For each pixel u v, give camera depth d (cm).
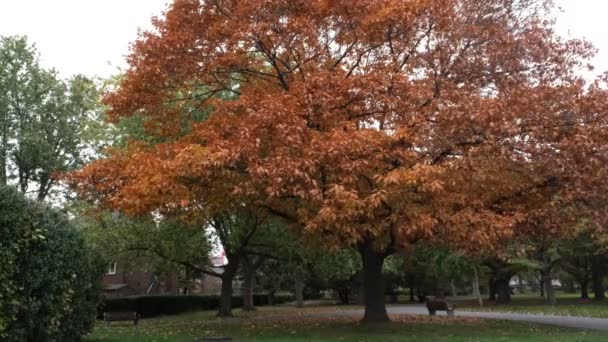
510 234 1191
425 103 1354
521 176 1358
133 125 2202
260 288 4747
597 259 3641
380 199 1119
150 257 2675
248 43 1444
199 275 4103
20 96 3031
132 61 1527
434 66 1473
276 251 2819
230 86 1764
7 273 893
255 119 1186
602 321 1897
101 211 1936
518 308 2986
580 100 1278
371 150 1202
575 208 1384
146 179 1251
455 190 1334
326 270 3234
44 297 988
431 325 1659
